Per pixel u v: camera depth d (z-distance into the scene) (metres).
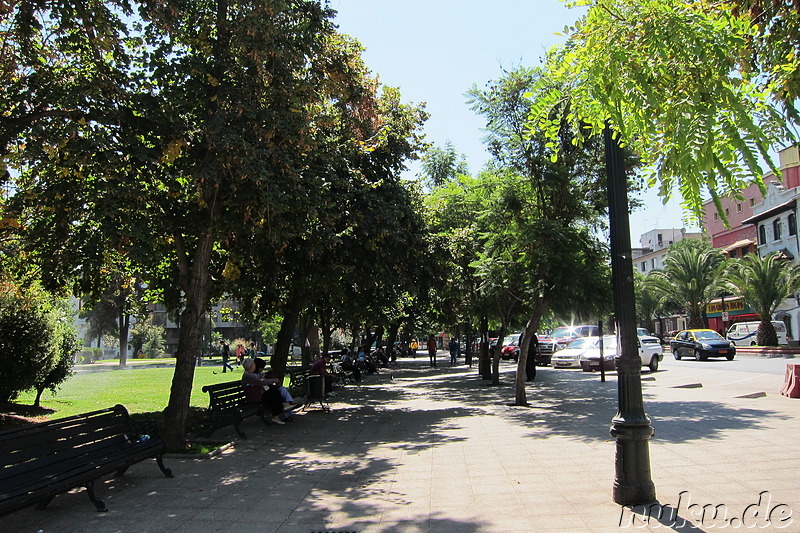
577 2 2.85
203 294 9.84
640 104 2.59
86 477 5.67
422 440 9.76
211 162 9.01
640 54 2.58
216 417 10.00
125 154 8.53
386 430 11.00
